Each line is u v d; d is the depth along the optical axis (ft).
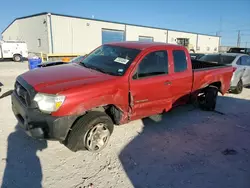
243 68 26.84
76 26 92.02
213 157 11.98
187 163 11.23
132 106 12.32
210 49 166.81
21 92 10.77
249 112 20.33
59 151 11.56
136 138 13.56
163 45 14.53
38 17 91.20
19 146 11.77
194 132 15.11
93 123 10.74
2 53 79.10
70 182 9.26
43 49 91.91
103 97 10.80
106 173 10.00
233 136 14.83
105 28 101.60
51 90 9.64
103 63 13.35
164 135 14.30
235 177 10.29
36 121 9.70
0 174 9.46
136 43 14.92
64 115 9.69
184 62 15.67
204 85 17.88
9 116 15.92
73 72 11.97
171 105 15.17
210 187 9.50
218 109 20.79
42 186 8.93
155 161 11.21
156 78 13.35
